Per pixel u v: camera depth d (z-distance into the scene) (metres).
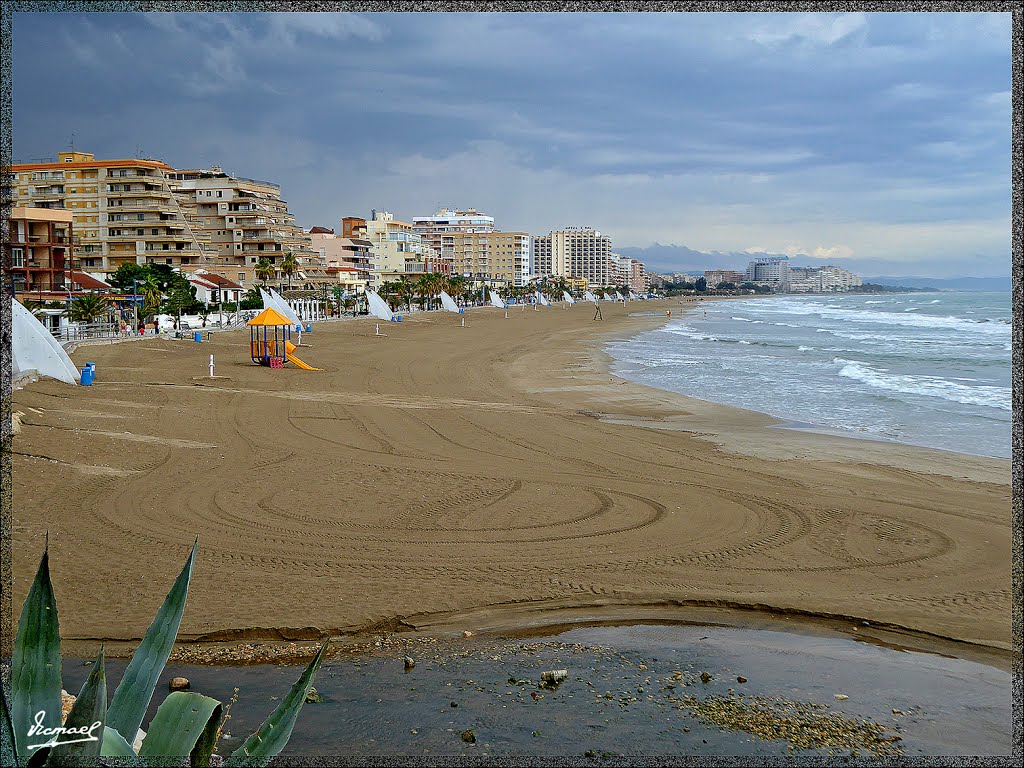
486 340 68.12
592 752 6.53
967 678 8.48
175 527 13.02
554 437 22.98
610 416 27.81
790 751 6.67
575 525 14.10
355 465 18.11
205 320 67.06
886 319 110.06
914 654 9.16
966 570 12.20
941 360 50.19
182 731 3.06
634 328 93.81
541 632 9.68
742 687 8.12
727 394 34.41
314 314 88.19
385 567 11.66
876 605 10.70
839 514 15.20
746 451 21.77
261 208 114.31
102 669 2.74
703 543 13.30
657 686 8.10
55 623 3.01
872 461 20.66
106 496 14.45
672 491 16.77
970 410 29.88
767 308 178.50
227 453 18.72
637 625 9.94
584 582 11.33
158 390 28.23
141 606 9.84
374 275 156.50
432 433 22.91
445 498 15.57
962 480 18.50
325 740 6.65
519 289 190.25
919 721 7.39
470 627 9.78
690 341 69.94
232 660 8.62
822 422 27.02
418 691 7.80
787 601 10.76
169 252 94.00
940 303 169.75
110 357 38.84
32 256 60.78
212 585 10.67
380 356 49.38
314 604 10.20
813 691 8.07
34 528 12.41
